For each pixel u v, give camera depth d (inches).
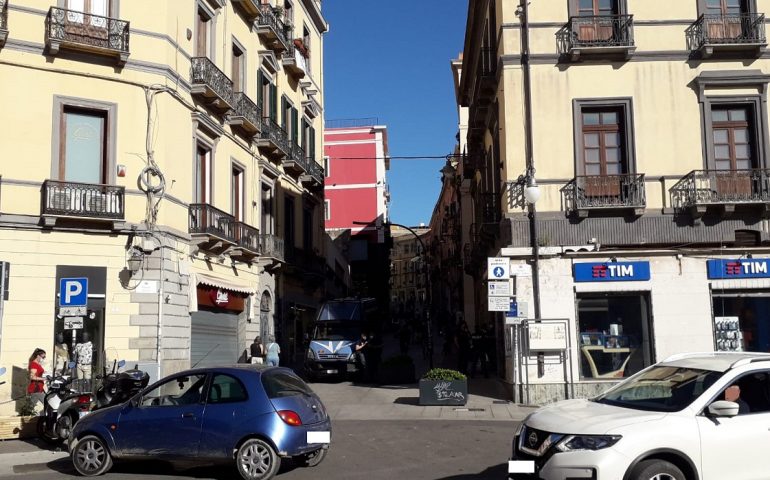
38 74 682.8
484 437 486.9
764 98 709.3
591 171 713.6
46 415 513.0
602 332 672.4
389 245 2461.9
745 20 716.7
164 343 717.3
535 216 687.1
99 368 674.8
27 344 647.1
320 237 1433.3
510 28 729.0
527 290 677.9
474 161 1111.6
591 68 716.0
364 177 2361.0
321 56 1478.8
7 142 662.5
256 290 1007.6
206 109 858.8
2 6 668.7
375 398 725.9
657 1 722.2
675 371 311.1
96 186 692.1
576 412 293.3
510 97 718.5
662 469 261.1
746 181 693.9
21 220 657.0
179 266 762.8
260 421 365.4
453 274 2239.2
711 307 663.1
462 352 932.6
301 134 1302.9
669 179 701.9
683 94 711.1
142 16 743.7
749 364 292.0
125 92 725.3
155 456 381.4
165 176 745.6
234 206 965.2
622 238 695.1
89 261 687.1
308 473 384.2
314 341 979.9
